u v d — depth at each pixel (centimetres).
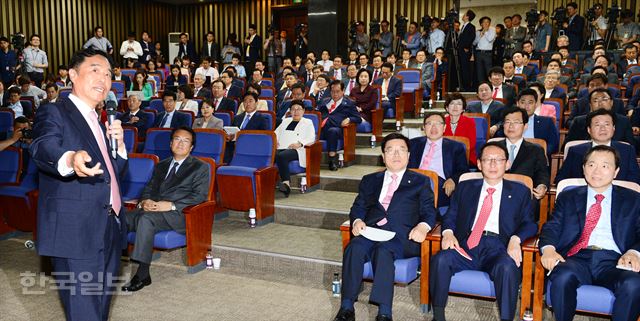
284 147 547
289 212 469
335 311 323
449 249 296
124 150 239
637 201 283
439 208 379
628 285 251
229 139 546
